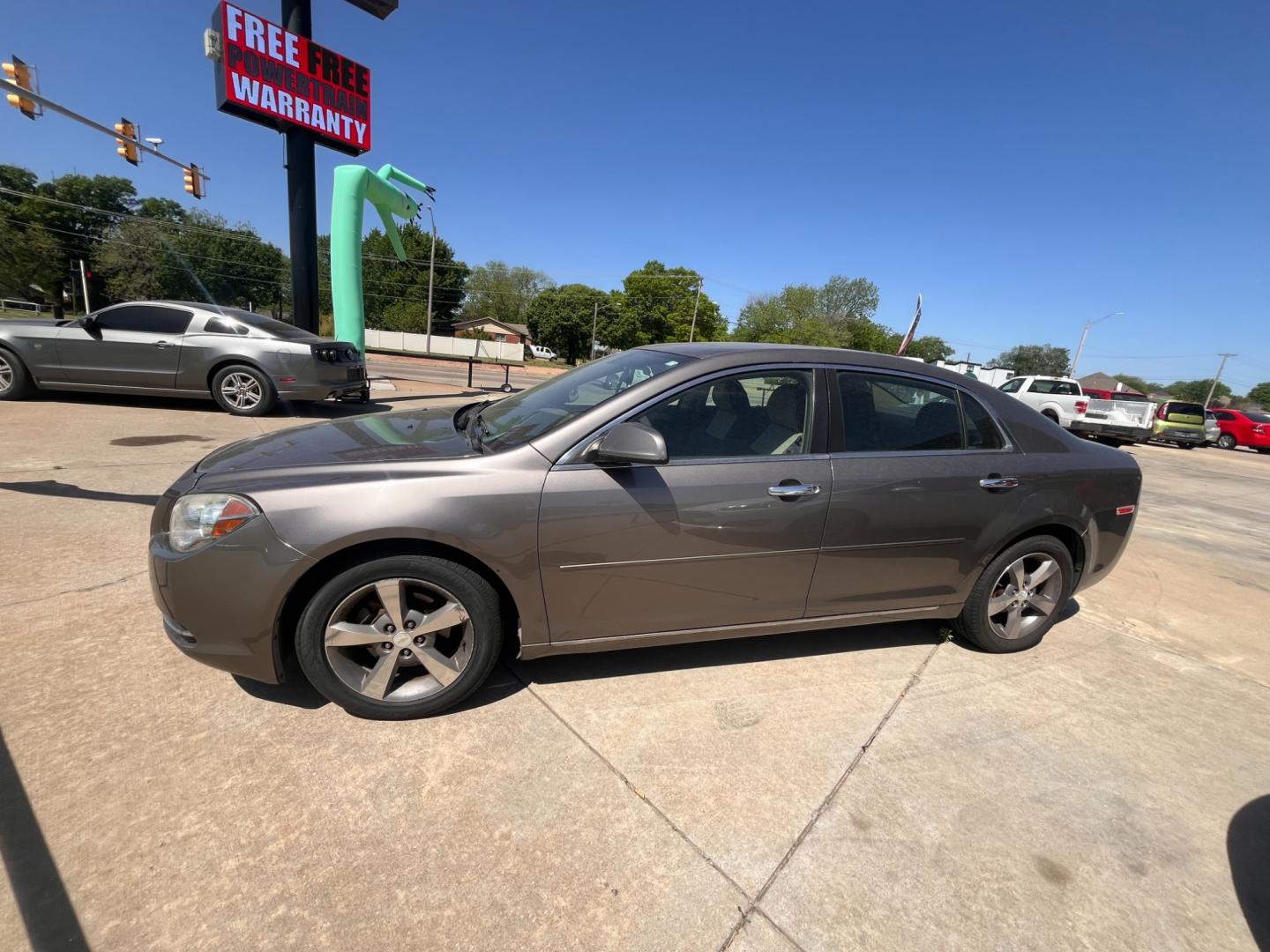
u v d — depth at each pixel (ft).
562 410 8.96
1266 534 23.82
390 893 5.61
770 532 8.52
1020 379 66.59
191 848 5.87
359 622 7.76
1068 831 6.97
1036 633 10.94
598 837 6.39
